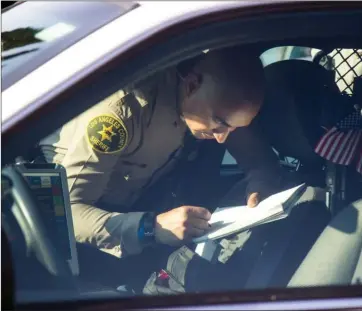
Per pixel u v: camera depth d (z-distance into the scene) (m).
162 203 2.23
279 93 2.17
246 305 1.86
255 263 2.09
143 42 1.82
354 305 1.90
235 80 2.07
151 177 2.21
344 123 2.22
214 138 2.18
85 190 2.14
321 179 2.24
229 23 1.89
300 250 2.11
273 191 2.23
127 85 1.89
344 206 2.19
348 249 2.11
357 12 1.98
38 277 1.76
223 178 2.25
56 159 2.11
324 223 2.16
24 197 1.90
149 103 2.07
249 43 1.95
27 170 2.05
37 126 1.74
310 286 1.95
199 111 2.11
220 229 2.15
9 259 1.71
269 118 2.20
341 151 2.21
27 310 1.71
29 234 1.83
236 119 2.14
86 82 1.77
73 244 2.07
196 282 2.05
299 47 2.10
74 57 1.79
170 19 1.84
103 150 2.10
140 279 2.12
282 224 2.15
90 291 1.98
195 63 2.02
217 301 1.85
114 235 2.15
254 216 2.13
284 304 1.87
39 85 1.76
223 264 2.09
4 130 1.71
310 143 2.22
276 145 2.25
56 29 1.88
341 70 2.20
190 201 2.23
